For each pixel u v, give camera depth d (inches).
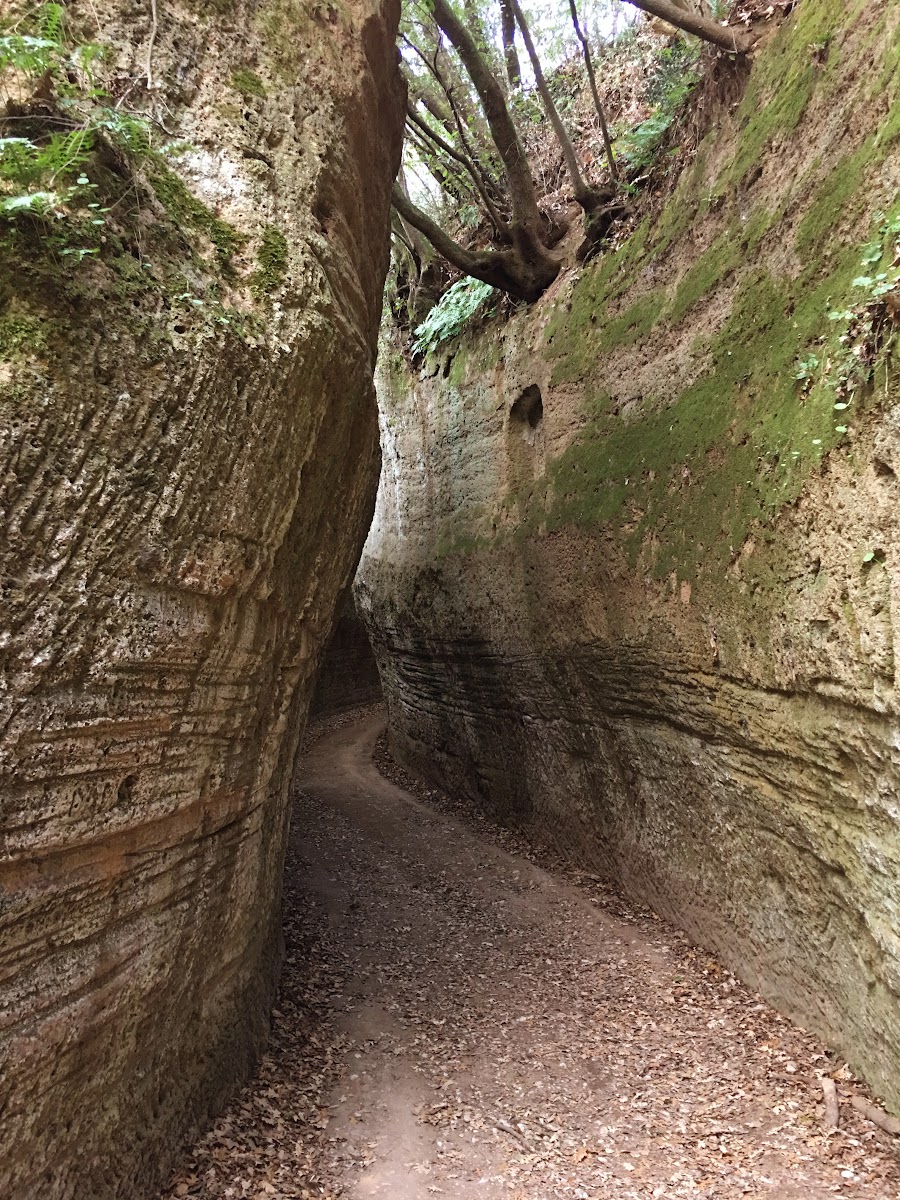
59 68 136.1
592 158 432.5
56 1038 129.4
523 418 442.9
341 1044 239.5
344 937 319.6
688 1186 179.0
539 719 435.5
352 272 230.7
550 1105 213.2
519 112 473.4
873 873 197.5
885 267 185.9
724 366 272.1
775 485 229.8
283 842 269.1
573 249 421.1
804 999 242.4
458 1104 212.4
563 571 375.6
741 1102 211.0
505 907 358.6
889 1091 199.5
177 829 167.2
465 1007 269.0
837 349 204.7
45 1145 132.7
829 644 201.8
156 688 148.1
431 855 432.1
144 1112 164.6
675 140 333.4
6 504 112.2
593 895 368.8
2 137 123.7
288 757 254.8
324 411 194.7
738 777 266.2
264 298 167.3
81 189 127.7
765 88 271.3
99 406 126.3
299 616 220.5
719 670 263.4
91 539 126.1
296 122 201.8
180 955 174.9
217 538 156.6
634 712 339.6
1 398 112.0
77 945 136.8
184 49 171.9
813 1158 186.9
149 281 140.2
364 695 854.5
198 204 161.0
